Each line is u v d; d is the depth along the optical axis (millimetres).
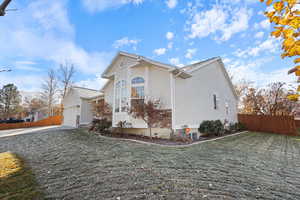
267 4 1799
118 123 9750
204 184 3262
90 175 3691
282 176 3768
